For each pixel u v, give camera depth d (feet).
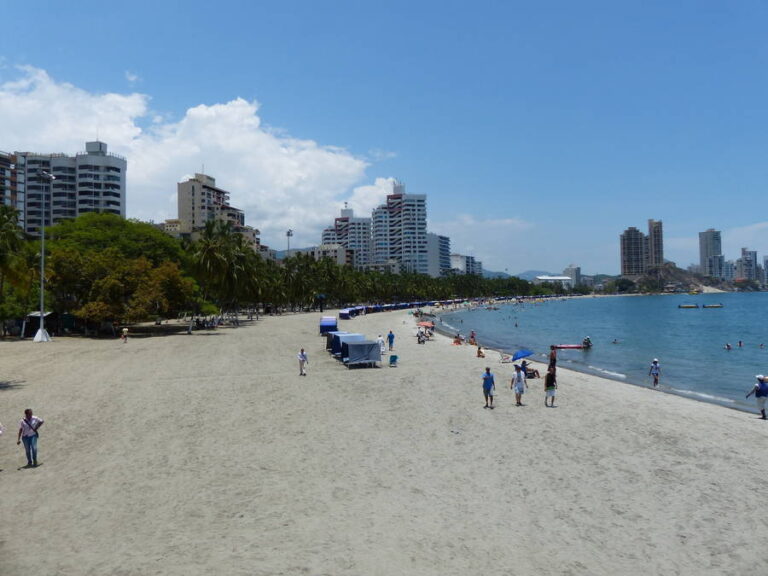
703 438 67.77
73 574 34.12
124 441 65.46
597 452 61.36
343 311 356.79
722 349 214.48
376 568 34.86
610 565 35.63
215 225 275.39
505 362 145.48
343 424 74.18
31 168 524.52
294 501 46.55
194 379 111.04
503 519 42.93
